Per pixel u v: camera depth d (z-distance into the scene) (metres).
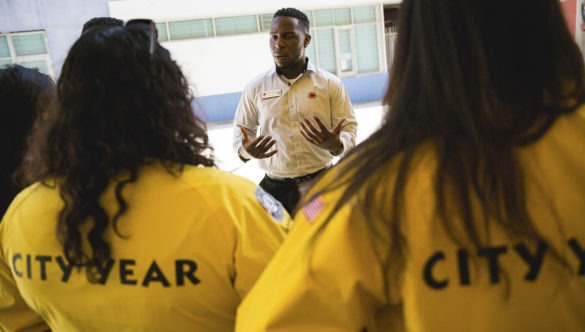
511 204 0.56
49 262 0.81
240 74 10.83
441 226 0.58
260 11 10.65
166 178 0.80
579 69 0.62
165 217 0.78
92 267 0.78
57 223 0.78
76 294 0.81
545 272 0.58
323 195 0.67
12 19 9.23
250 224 0.83
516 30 0.59
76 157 0.77
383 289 0.63
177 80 0.87
